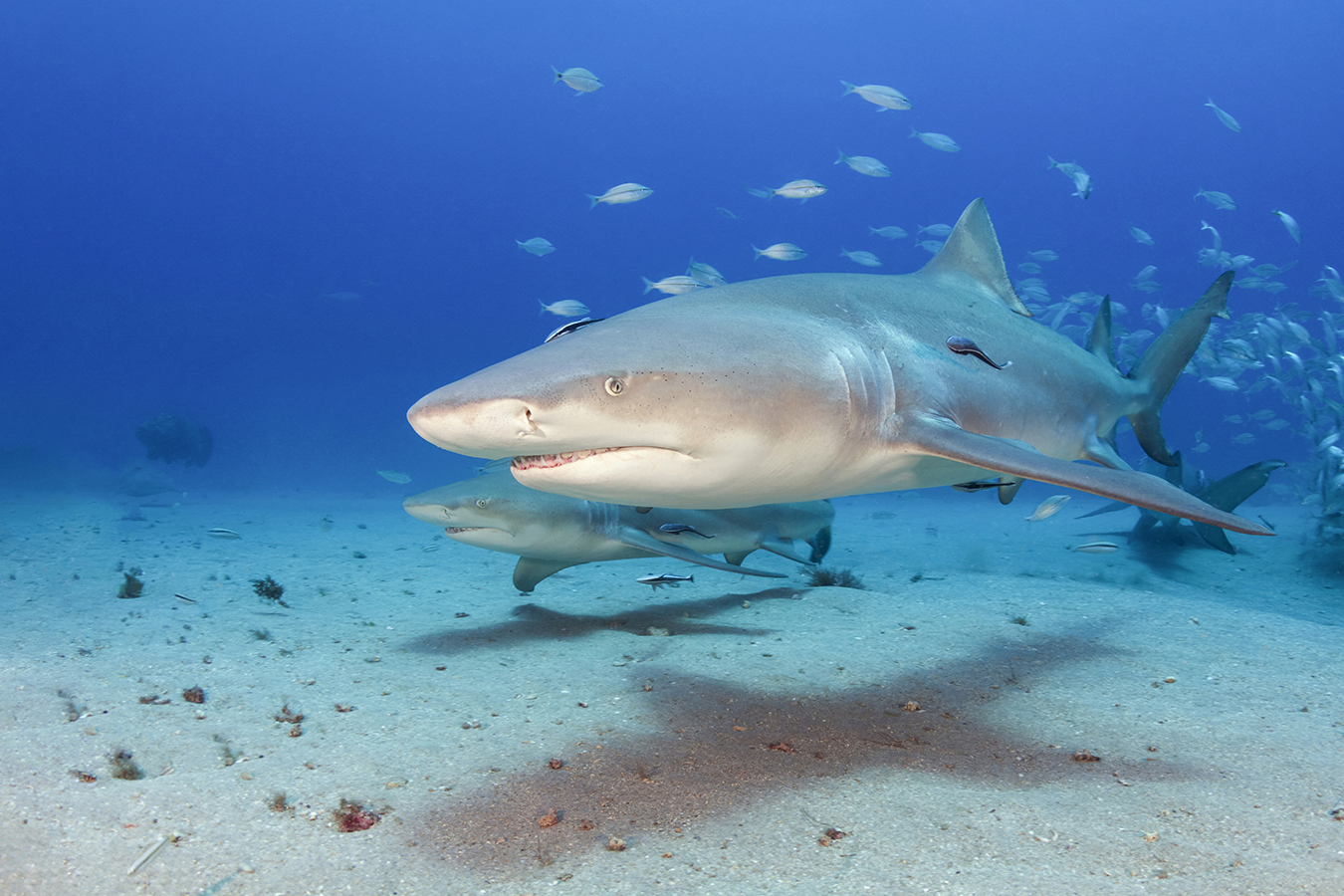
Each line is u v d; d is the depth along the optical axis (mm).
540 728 3453
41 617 5441
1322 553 10023
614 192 11953
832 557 10859
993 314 4457
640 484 2592
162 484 25328
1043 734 3393
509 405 2240
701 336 2754
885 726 3510
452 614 6203
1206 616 5699
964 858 2268
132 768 2814
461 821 2533
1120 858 2240
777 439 2707
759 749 3217
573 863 2266
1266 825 2424
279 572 8375
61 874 2109
